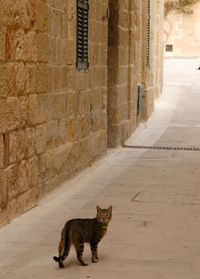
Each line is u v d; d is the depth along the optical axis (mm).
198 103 24047
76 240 7188
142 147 16938
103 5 14852
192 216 9672
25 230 8867
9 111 9188
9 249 7988
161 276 6934
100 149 15102
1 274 7020
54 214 9820
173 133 19109
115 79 16516
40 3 10289
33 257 7645
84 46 13297
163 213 9852
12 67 9266
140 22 19438
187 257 7633
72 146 12602
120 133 16906
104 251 7840
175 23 41562
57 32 11531
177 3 41344
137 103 19547
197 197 11023
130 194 11234
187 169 13805
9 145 9203
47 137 11062
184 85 27922
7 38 9047
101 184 12172
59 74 11711
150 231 8797
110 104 16594
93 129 14352
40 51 10398
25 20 9703
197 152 16250
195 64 35875
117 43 16422
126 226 9047
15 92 9398
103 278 6875
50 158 11211
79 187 11898
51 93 11234
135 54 18641
